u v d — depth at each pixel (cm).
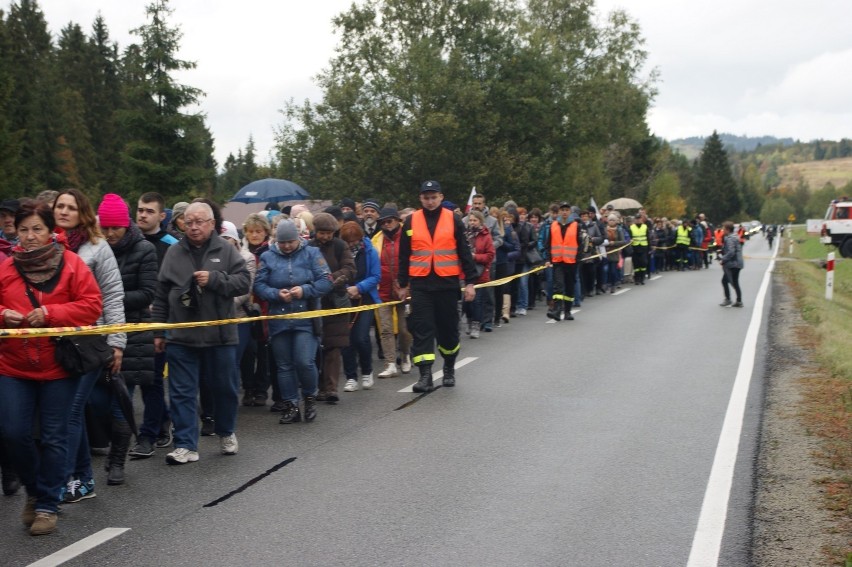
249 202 1961
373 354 1287
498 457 689
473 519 548
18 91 5591
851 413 820
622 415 830
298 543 510
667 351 1226
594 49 5169
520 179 3662
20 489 634
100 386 641
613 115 5250
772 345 1274
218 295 693
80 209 602
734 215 13662
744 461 671
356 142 3534
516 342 1345
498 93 3975
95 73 7331
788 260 4362
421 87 3459
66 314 534
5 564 484
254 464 684
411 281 972
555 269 1628
